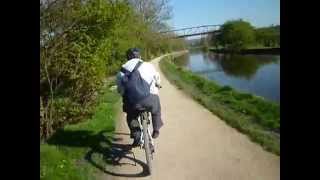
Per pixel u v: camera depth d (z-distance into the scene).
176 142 4.11
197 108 6.22
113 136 4.27
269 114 5.20
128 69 3.21
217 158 3.53
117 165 3.38
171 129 4.71
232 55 41.81
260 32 44.72
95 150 3.71
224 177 3.08
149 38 23.22
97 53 4.69
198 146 3.93
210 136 4.29
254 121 4.88
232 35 46.41
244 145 3.87
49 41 4.14
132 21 10.53
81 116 4.95
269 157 3.47
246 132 4.30
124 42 7.64
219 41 50.78
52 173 2.99
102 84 5.03
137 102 3.17
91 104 5.01
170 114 5.74
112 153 3.68
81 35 4.45
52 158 3.29
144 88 3.18
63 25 4.21
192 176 3.13
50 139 4.02
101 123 4.74
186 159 3.54
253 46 45.06
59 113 4.63
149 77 3.21
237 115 5.33
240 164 3.35
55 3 4.05
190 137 4.29
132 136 3.29
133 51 3.28
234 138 4.14
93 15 4.36
